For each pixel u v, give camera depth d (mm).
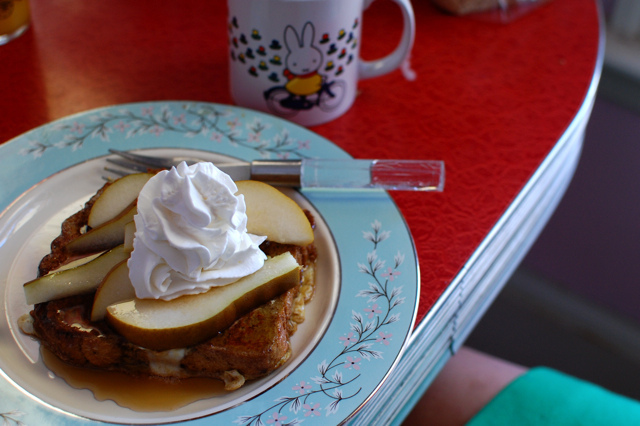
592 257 1083
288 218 467
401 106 602
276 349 423
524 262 1129
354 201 499
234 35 540
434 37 676
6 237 475
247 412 404
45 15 656
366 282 458
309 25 521
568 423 554
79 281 435
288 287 444
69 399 416
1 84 584
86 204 481
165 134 533
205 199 414
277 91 551
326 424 400
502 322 1097
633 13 1008
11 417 398
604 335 1074
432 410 592
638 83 985
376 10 702
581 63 658
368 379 415
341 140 567
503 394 575
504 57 660
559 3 728
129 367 431
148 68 614
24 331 439
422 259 492
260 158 521
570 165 643
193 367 427
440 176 513
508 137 581
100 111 543
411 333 447
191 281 425
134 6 679
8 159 506
